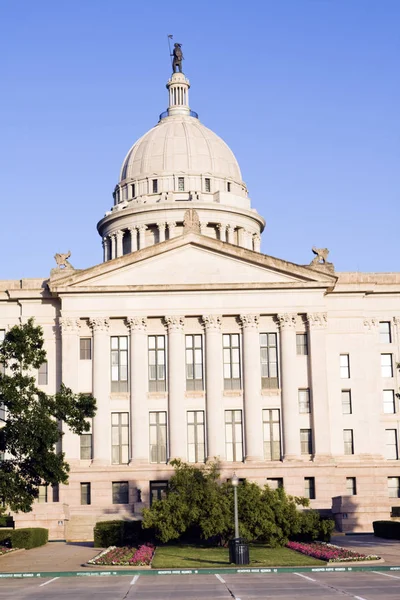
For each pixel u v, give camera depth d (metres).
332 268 88.38
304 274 87.75
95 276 87.12
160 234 120.50
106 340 86.69
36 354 61.25
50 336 88.56
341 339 89.69
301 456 85.56
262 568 45.69
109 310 86.88
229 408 86.31
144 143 129.62
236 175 129.75
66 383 85.44
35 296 88.81
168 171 125.56
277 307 87.62
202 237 88.12
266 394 86.62
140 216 121.50
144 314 86.88
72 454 84.06
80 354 87.25
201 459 85.44
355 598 32.38
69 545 68.69
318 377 86.50
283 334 87.19
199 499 59.12
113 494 83.88
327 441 85.25
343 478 86.31
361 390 88.69
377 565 46.84
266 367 87.38
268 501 60.00
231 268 88.12
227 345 87.75
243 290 87.62
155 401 86.31
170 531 58.75
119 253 122.81
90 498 83.38
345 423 88.00
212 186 125.94
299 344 88.31
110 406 85.88
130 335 87.00
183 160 126.31
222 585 38.97
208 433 85.19
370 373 89.75
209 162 127.19
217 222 121.00
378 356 90.94
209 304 87.44
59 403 60.28
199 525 58.59
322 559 49.66
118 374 86.81
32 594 36.66
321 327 87.50
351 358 89.31
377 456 87.62
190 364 87.25
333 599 32.28
